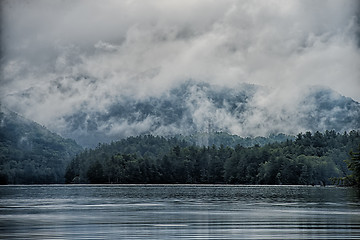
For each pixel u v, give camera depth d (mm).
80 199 99375
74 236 39625
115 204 80938
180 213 60844
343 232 40750
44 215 58219
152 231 42656
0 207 73375
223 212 61781
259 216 55594
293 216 54906
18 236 39781
